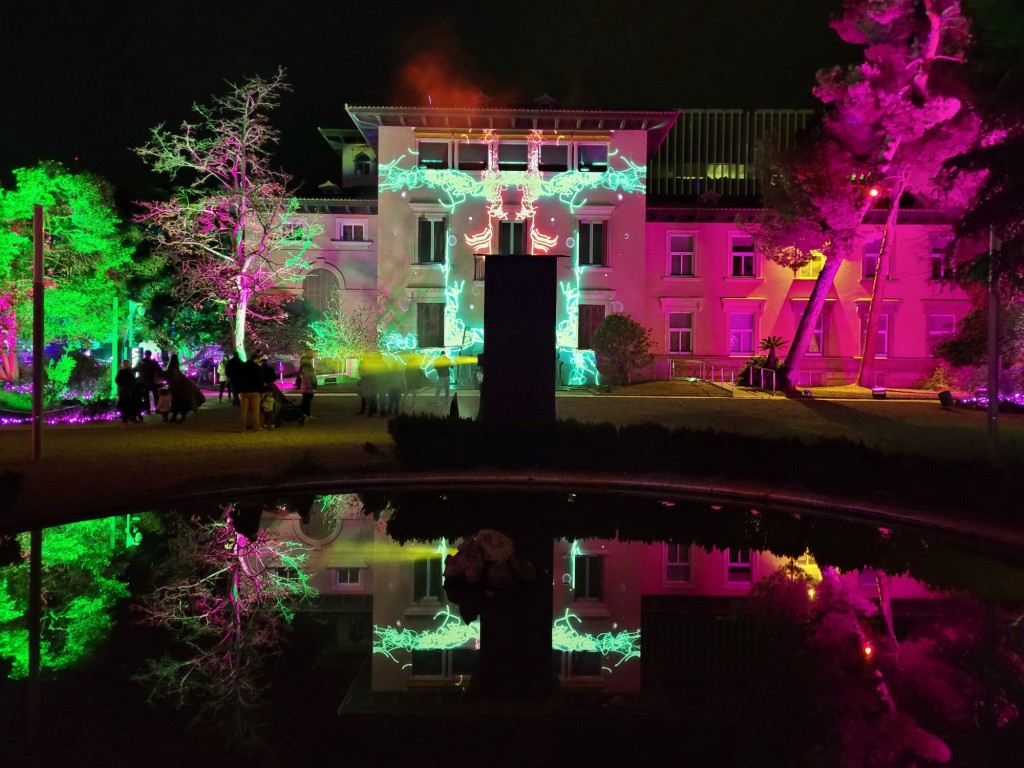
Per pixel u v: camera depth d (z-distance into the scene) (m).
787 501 10.74
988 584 7.29
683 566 7.92
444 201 32.41
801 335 27.84
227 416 20.62
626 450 12.46
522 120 31.86
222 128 29.88
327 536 8.98
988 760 3.98
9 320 26.70
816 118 28.53
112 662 5.33
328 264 34.94
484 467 12.52
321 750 4.05
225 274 30.50
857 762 3.95
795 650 5.65
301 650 5.59
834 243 26.88
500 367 13.83
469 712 4.55
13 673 5.12
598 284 32.59
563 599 6.87
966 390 28.59
